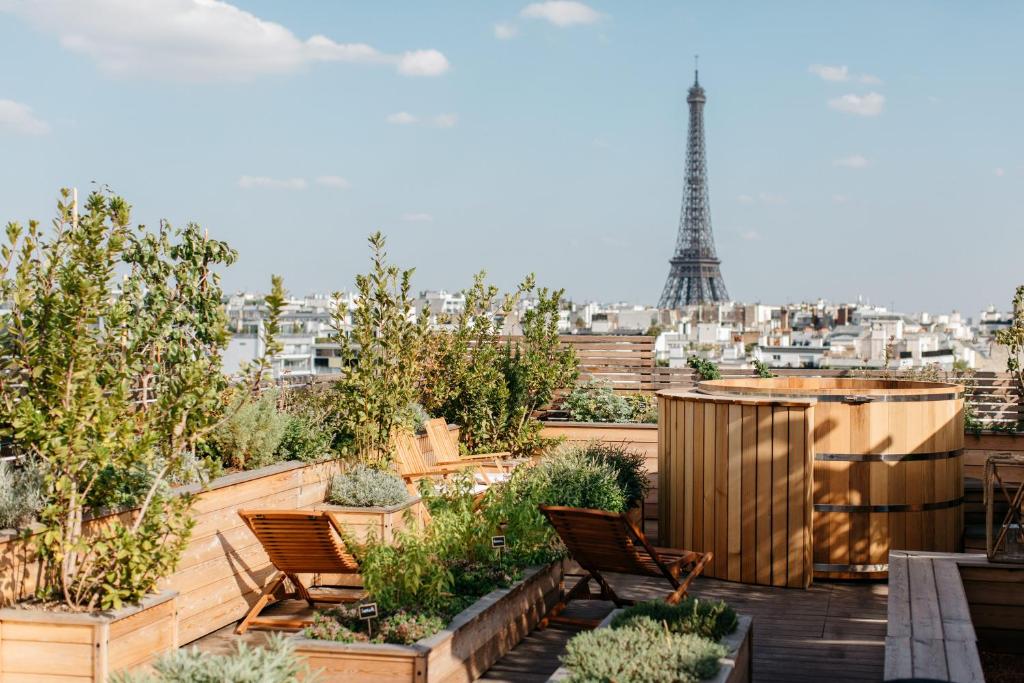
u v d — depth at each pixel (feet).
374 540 21.85
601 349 46.93
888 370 47.83
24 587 18.38
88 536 19.24
